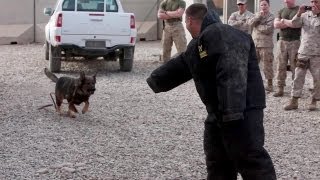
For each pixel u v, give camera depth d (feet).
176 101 34.24
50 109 31.45
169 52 49.14
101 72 45.80
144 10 74.74
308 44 30.94
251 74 14.43
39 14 71.46
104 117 29.63
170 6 47.34
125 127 27.35
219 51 13.89
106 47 44.39
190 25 14.88
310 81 40.60
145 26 74.74
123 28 44.55
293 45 34.45
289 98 35.14
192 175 19.88
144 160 21.70
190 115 30.27
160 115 30.22
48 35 47.21
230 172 15.55
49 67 45.16
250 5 51.47
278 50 35.12
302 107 32.60
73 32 43.50
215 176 15.48
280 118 29.73
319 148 23.75
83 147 23.52
